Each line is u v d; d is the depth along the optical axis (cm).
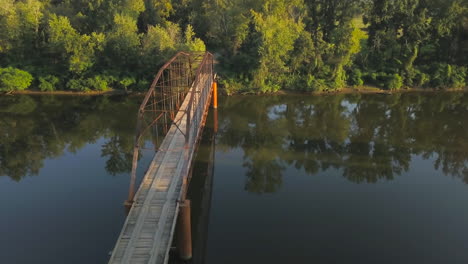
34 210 2636
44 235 2352
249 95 5969
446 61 6556
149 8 7756
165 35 5922
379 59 6556
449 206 2750
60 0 8425
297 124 4666
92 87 5856
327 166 3428
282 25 5894
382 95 6059
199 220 2558
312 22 6669
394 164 3491
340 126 4597
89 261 2119
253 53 5866
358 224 2514
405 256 2195
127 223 1848
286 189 2995
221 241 2320
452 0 6016
